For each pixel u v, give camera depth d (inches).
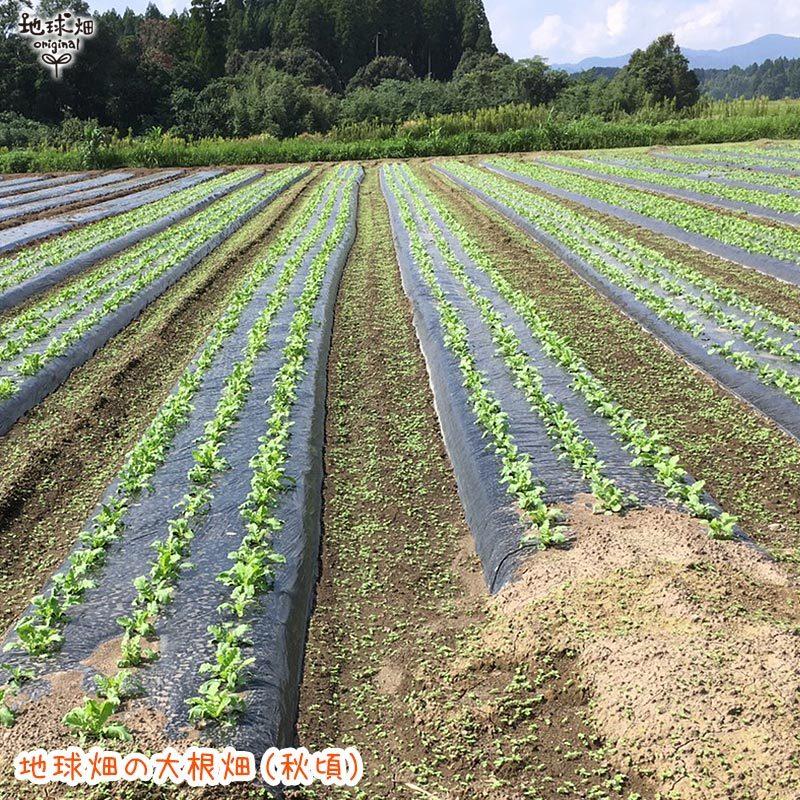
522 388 409.1
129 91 2608.3
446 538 317.1
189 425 390.6
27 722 208.7
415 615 272.2
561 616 241.8
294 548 293.4
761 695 197.9
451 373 443.5
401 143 1868.8
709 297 563.8
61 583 263.6
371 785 206.4
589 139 1829.5
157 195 1294.3
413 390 462.6
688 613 230.5
